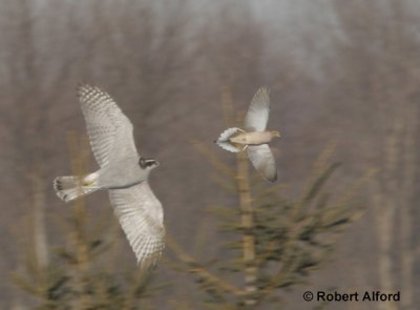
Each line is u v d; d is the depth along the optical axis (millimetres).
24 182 33000
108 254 14305
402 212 39219
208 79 38219
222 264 14922
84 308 14094
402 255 37844
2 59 36812
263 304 14945
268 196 14969
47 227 28344
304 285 14969
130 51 37875
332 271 19547
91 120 12141
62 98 36562
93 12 38281
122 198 12195
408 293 37219
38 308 14617
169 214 32125
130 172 12055
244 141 12867
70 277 14641
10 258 30641
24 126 35688
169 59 38156
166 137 36281
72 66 37312
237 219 14898
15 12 37062
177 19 39062
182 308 14445
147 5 38781
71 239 14078
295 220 14875
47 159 35156
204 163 33688
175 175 34188
